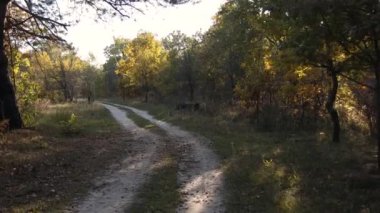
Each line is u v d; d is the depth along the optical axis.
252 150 18.33
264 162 15.21
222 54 36.69
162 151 18.64
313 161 15.34
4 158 14.45
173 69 52.50
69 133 22.41
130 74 63.28
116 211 9.98
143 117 37.78
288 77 23.62
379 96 13.25
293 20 14.04
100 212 9.89
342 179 12.57
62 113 30.84
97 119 34.97
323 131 23.70
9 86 20.86
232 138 22.23
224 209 10.24
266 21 20.27
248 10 24.48
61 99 65.94
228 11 30.31
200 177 13.63
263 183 12.41
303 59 15.27
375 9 10.80
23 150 16.30
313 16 12.35
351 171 13.53
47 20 20.89
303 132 23.92
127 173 14.02
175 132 25.92
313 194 11.07
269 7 15.63
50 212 9.79
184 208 10.34
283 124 25.55
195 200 11.04
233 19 29.44
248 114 30.28
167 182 12.85
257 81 27.59
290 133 23.70
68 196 11.15
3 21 20.16
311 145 18.91
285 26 17.33
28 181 12.34
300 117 26.19
